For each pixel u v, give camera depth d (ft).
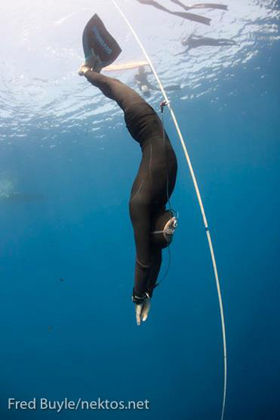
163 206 7.51
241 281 107.14
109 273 150.30
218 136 96.02
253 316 76.59
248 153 111.45
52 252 130.62
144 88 43.55
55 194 104.83
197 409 60.08
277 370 59.31
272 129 93.09
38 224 116.37
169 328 88.84
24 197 96.89
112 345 89.86
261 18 54.90
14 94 59.21
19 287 138.51
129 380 78.79
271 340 68.44
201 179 122.52
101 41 8.87
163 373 74.28
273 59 62.28
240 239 122.83
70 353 89.04
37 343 113.70
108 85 8.43
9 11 47.52
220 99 73.67
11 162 81.10
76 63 53.31
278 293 79.82
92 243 140.36
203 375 66.39
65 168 93.30
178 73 61.26
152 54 53.93
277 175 130.93
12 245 122.72
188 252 126.21
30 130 71.00
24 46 50.88
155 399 64.90
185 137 93.56
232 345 69.62
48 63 53.31
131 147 91.04
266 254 116.47
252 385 57.88
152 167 7.23
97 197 117.50
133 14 48.91
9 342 108.99
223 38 55.93
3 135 71.82
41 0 46.57
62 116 67.36
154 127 7.59
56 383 81.10
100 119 71.56
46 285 139.74
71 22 48.11
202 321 86.94
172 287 100.17
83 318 123.13
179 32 52.60
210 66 61.87
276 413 50.85
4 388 77.56
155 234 7.09
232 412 55.21
